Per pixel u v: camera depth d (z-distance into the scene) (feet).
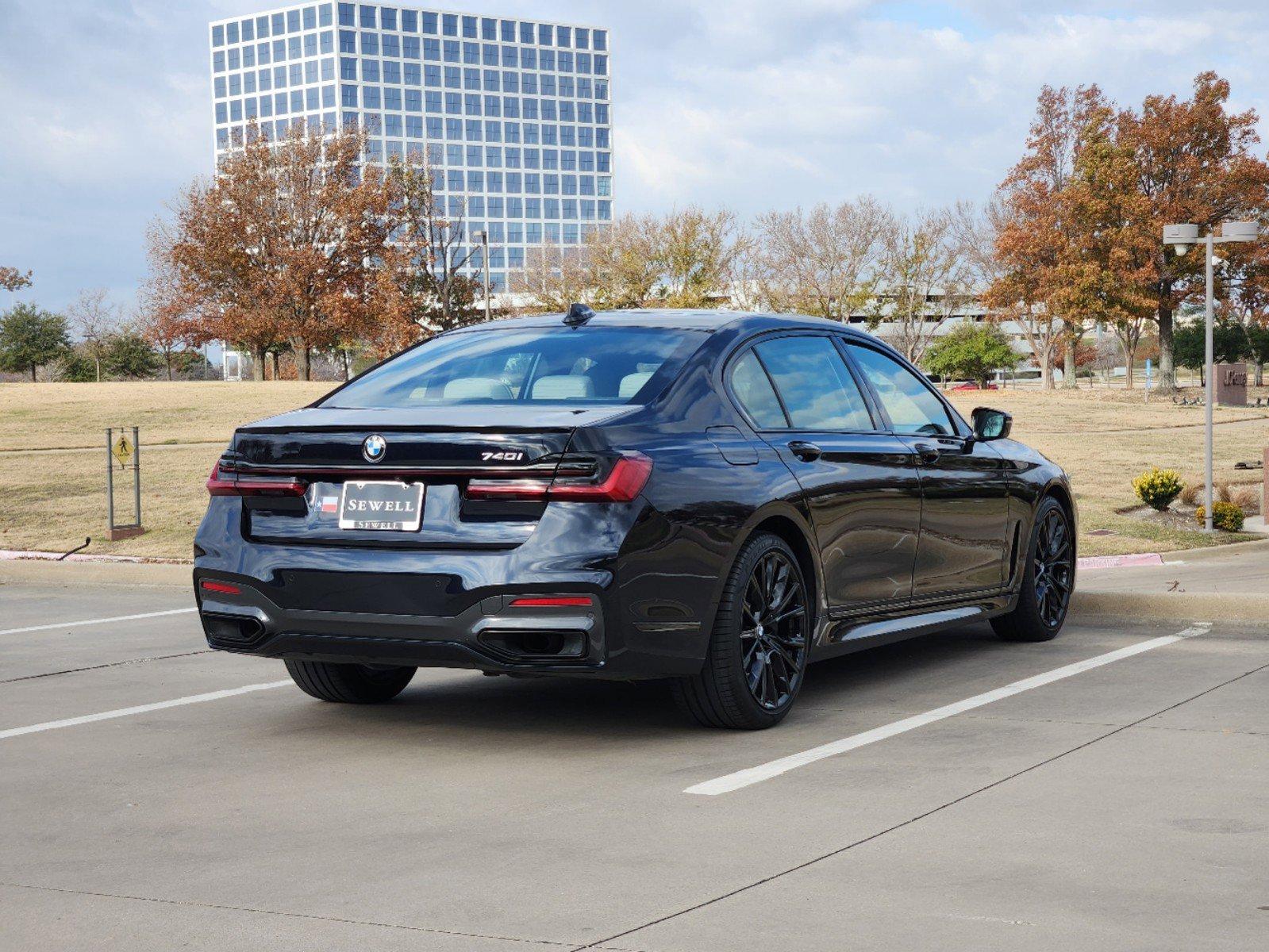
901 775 15.51
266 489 17.46
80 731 19.25
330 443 16.98
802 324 20.81
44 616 32.37
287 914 11.29
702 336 18.98
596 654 16.02
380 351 219.00
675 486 16.71
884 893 11.42
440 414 17.02
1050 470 25.38
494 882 11.99
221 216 214.28
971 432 23.56
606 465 16.14
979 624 27.71
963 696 20.25
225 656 25.93
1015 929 10.51
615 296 242.37
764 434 18.66
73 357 251.19
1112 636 25.88
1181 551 41.96
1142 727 17.69
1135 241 201.77
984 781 15.14
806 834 13.25
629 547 16.10
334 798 15.20
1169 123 205.36
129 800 15.33
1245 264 203.62
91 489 60.18
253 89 619.26
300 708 20.61
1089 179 208.64
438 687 22.21
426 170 259.80
